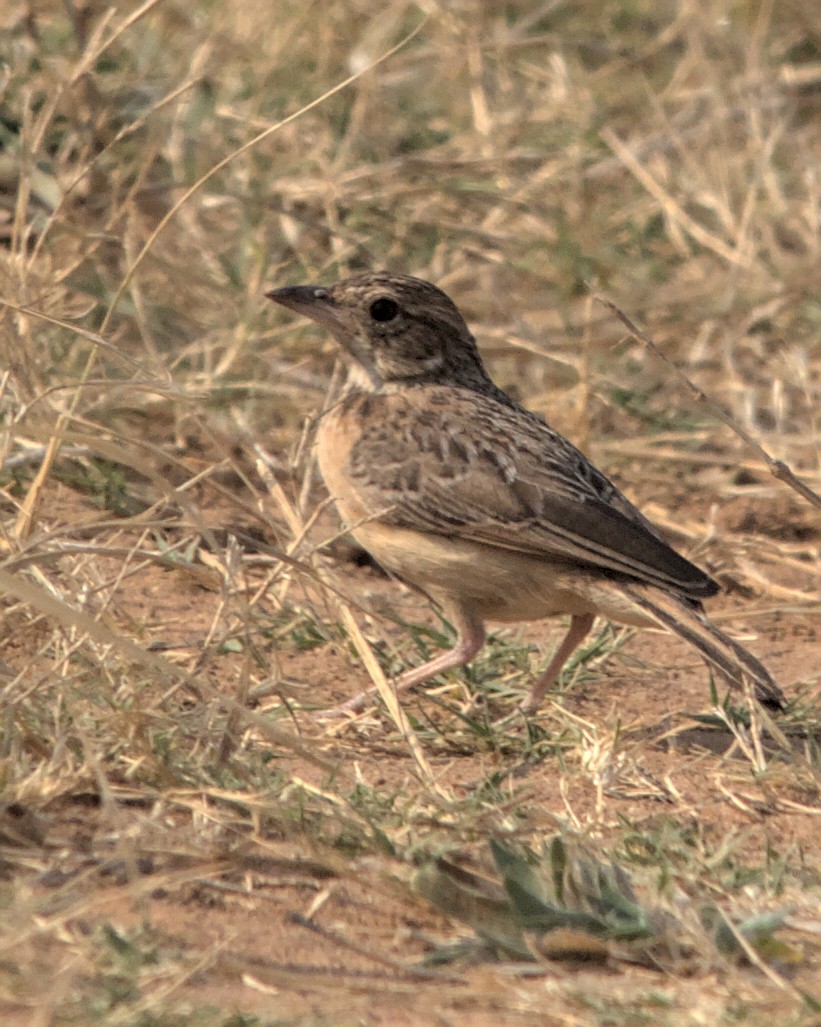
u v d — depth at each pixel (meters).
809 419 19.12
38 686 10.34
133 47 20.30
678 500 17.67
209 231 19.58
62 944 8.40
